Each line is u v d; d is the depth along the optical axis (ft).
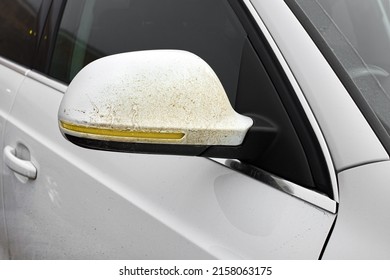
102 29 6.59
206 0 5.55
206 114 4.34
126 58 4.40
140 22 6.19
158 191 5.30
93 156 6.01
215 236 4.77
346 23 5.09
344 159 4.42
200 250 4.79
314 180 4.47
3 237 7.49
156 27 6.00
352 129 4.48
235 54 5.12
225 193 4.87
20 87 7.34
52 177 6.43
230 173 4.91
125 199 5.50
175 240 4.99
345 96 4.57
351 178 4.38
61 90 6.78
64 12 7.11
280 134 4.64
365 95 4.70
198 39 5.53
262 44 4.79
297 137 4.55
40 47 7.30
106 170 5.82
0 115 7.45
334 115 4.51
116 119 4.25
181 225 5.00
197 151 4.48
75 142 4.41
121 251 5.47
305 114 4.53
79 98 4.33
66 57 6.92
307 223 4.40
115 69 4.35
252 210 4.66
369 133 4.49
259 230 4.57
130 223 5.41
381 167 4.38
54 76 7.02
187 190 5.11
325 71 4.62
